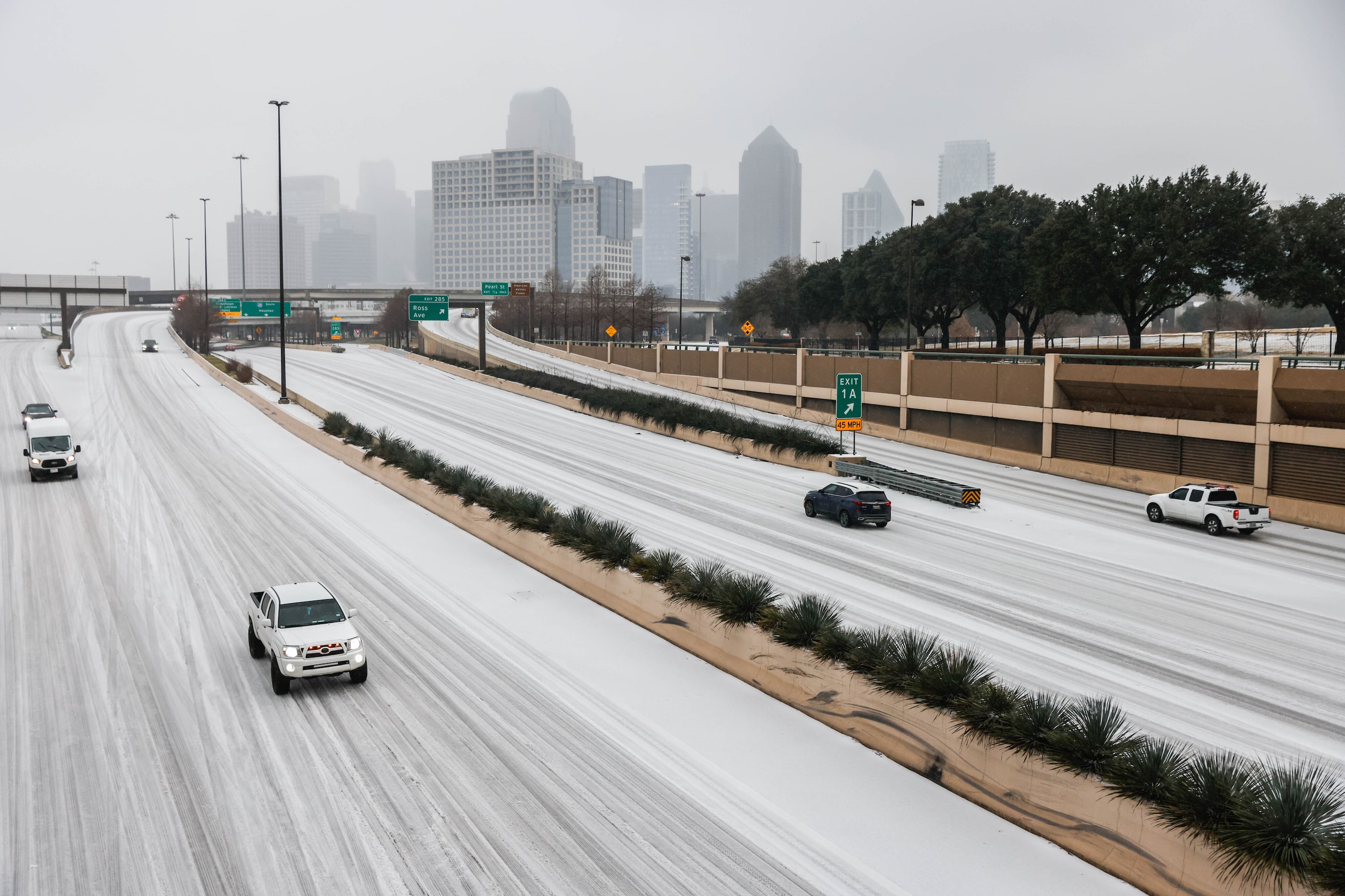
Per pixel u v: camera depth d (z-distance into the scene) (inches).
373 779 550.9
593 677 719.7
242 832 493.7
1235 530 1190.9
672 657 765.9
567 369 3533.5
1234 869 386.9
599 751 589.0
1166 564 1048.8
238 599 921.5
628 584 876.0
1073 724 507.2
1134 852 436.1
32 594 935.7
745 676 713.0
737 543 1141.1
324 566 1042.1
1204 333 2009.1
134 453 1760.6
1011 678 698.2
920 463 1745.8
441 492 1304.1
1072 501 1428.4
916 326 2915.8
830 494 1266.0
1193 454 1433.3
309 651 672.4
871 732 597.3
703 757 580.1
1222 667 727.7
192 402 2429.9
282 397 2345.0
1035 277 2260.1
